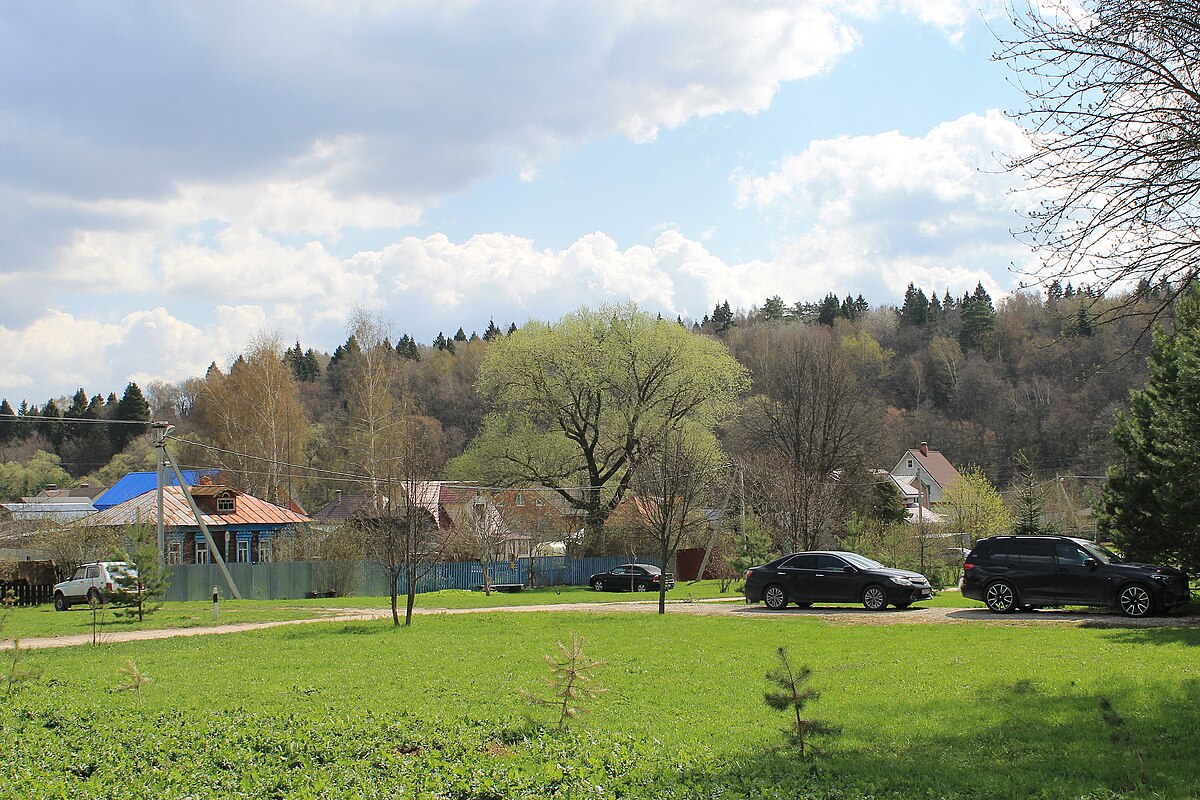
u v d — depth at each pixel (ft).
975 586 73.51
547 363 176.86
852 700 37.35
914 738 30.58
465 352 368.27
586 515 181.68
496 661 52.60
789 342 234.99
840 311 452.76
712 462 160.25
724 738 30.83
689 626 70.13
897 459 295.69
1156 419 74.95
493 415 181.47
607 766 26.81
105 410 372.38
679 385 173.27
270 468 193.88
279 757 28.94
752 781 24.94
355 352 190.08
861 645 55.01
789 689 27.25
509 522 175.42
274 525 172.55
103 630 84.38
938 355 324.80
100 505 228.84
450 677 46.44
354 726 32.68
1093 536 139.44
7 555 165.37
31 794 24.99
